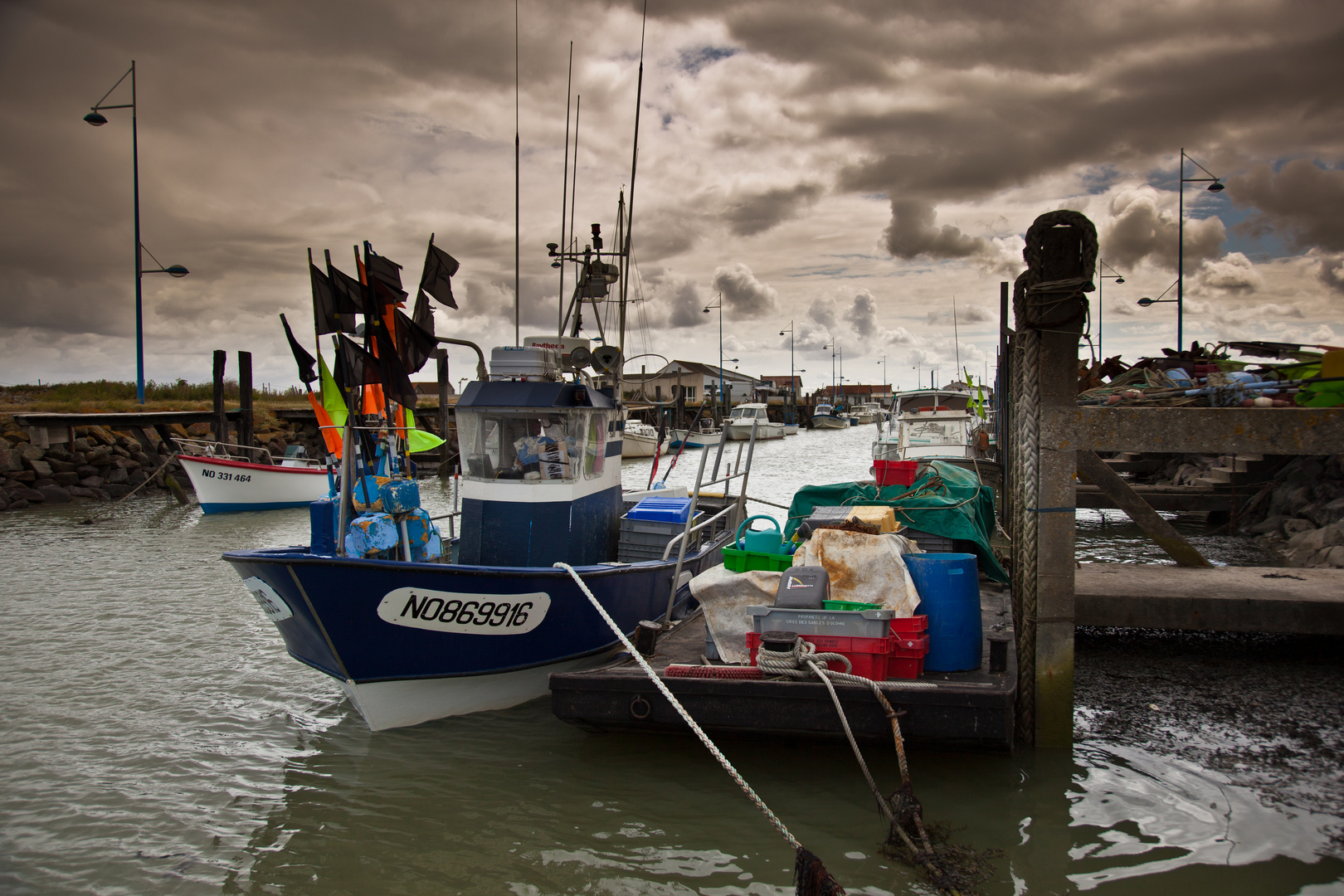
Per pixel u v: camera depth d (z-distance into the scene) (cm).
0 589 1131
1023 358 558
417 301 736
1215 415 510
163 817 512
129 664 811
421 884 437
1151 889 410
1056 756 551
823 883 381
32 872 453
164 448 2400
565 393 718
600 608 559
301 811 517
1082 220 514
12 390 3322
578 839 477
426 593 581
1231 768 532
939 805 494
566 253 974
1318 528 1202
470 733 627
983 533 827
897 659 520
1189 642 802
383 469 691
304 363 712
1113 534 1445
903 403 2416
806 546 582
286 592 561
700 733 455
